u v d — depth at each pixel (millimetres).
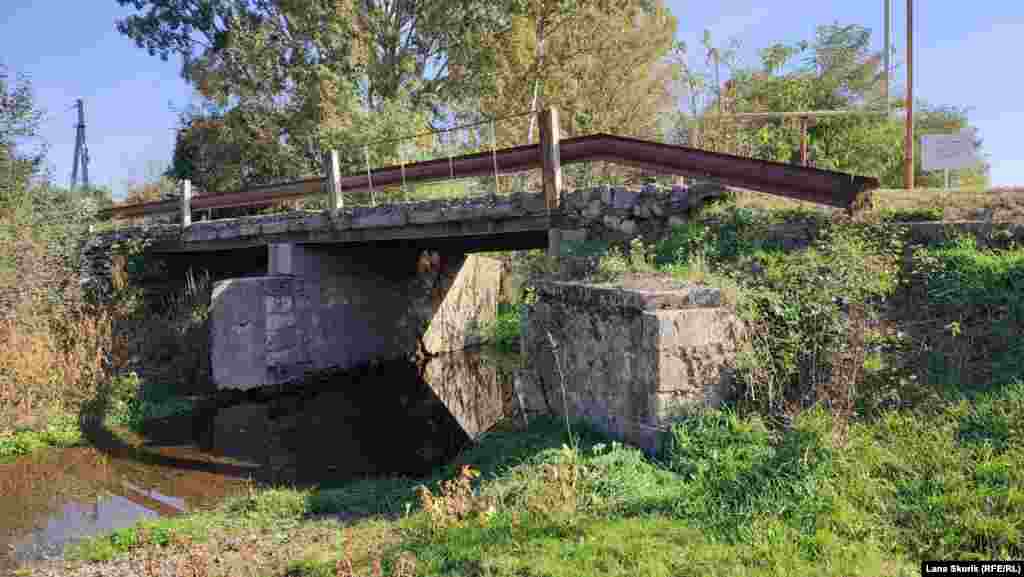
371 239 11500
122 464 8328
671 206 7133
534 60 22250
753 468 4066
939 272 5246
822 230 5887
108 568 5219
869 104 10516
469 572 3654
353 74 19500
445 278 16281
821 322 5102
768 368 5035
